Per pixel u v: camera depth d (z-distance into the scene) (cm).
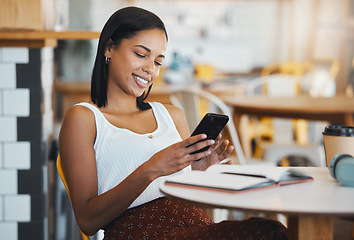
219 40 930
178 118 196
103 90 180
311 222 130
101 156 170
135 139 174
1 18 253
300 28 931
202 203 122
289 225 136
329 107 351
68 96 513
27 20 253
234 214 372
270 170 148
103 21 891
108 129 172
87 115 170
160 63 181
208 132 165
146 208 166
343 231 349
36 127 250
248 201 122
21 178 252
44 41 246
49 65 290
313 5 912
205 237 144
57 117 720
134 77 177
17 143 250
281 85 519
